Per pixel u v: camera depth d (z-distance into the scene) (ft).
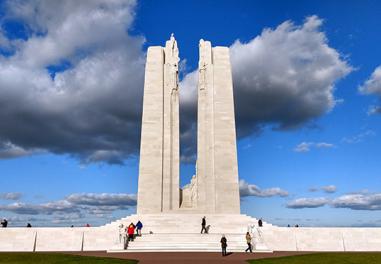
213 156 167.32
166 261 86.99
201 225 142.31
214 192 163.73
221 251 112.68
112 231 129.80
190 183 174.70
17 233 128.36
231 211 162.30
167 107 172.65
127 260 88.43
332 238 128.16
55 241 128.36
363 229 129.18
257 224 141.90
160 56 177.37
